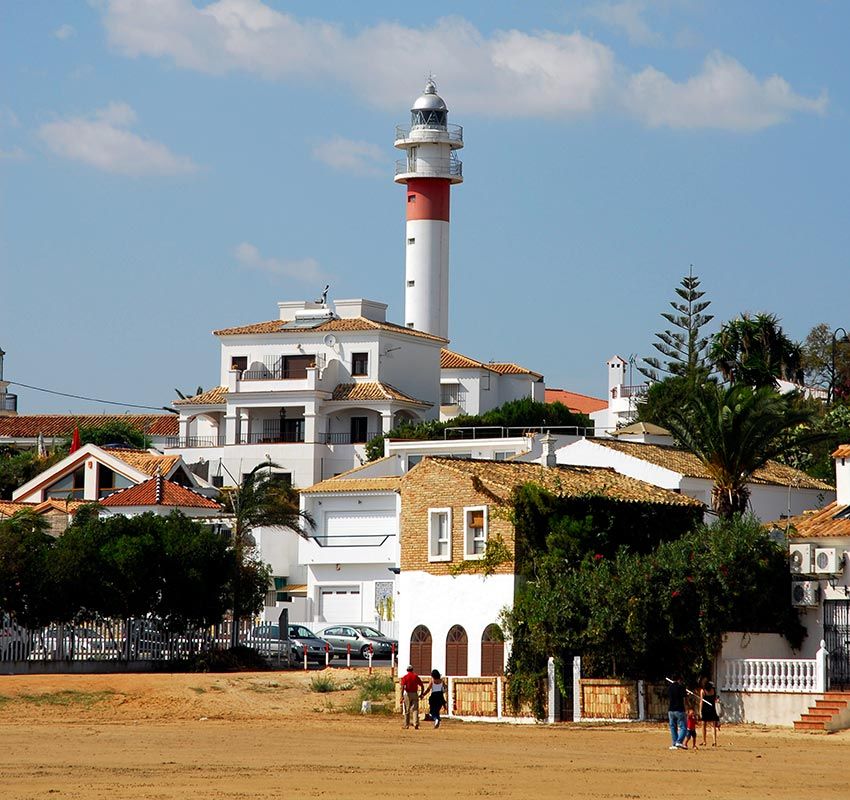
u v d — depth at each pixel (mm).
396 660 72375
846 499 61062
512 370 143625
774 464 84562
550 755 41719
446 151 152125
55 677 60000
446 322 152250
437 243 151875
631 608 52750
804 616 55406
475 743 45469
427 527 59500
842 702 50344
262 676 62344
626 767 38781
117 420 153250
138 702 56219
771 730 50531
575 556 57156
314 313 130125
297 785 33406
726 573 53500
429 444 101312
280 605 92000
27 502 95438
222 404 126312
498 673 56250
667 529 60469
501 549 56844
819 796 33469
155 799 30500
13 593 65062
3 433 150875
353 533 92438
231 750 41625
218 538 71438
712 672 53188
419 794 32188
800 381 122250
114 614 67812
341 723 53031
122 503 87750
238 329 128500
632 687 53188
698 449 67625
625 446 79312
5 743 43188
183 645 70875
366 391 123125
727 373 119625
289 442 122188
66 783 33312
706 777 36875
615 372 145750
